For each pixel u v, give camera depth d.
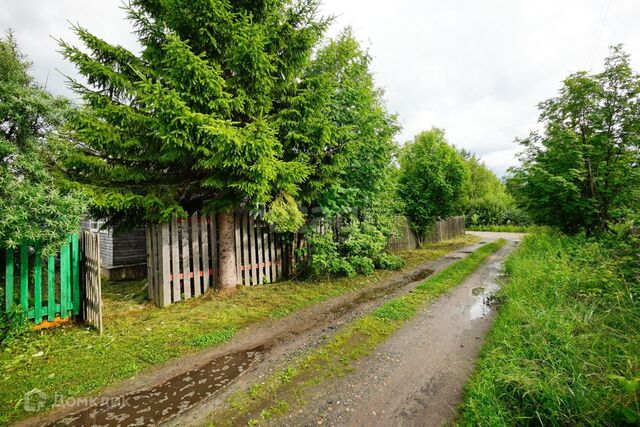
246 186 4.68
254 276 6.55
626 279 3.92
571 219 7.40
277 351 3.41
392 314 4.50
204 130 4.22
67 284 4.22
